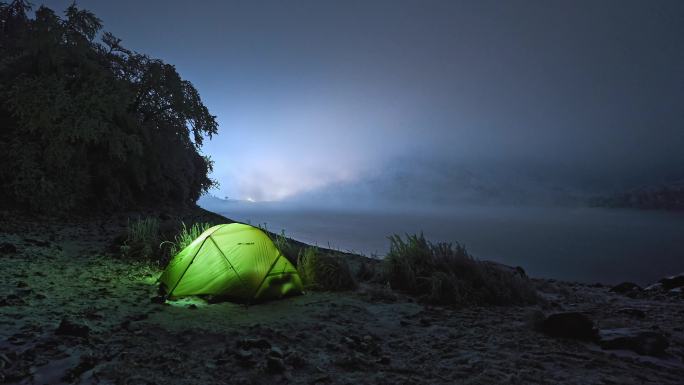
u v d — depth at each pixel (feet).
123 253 27.48
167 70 54.29
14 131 39.11
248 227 20.92
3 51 45.73
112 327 13.51
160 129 53.42
